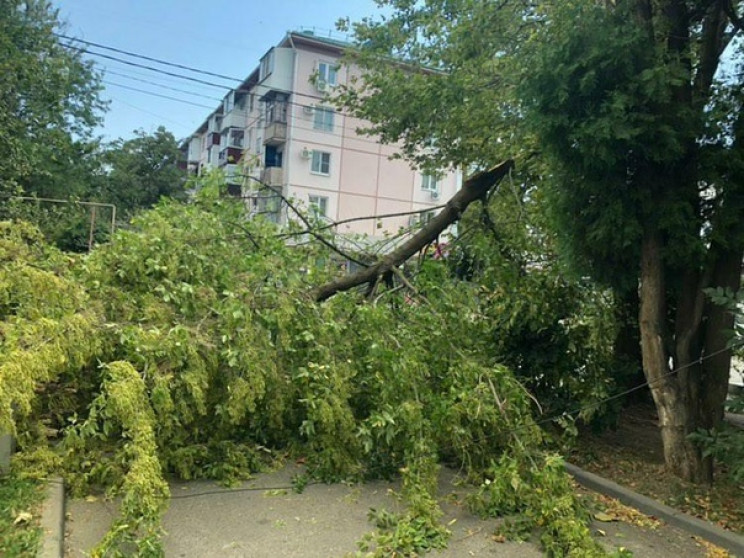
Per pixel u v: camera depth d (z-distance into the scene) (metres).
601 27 4.84
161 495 3.54
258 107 35.03
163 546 3.67
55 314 4.42
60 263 5.19
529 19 7.61
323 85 11.07
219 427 5.03
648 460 6.12
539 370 6.61
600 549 3.82
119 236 5.47
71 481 4.23
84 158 22.28
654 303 5.29
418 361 5.29
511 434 4.83
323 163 31.83
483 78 8.29
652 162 5.12
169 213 6.17
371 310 5.59
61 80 16.56
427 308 6.10
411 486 4.29
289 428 5.61
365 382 5.35
